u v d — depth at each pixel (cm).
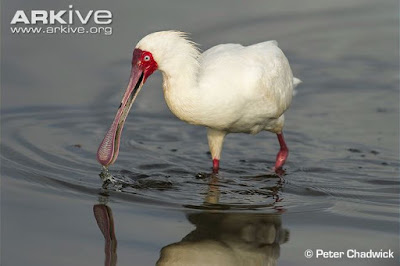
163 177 1467
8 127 1692
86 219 1256
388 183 1466
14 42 1978
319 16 2392
